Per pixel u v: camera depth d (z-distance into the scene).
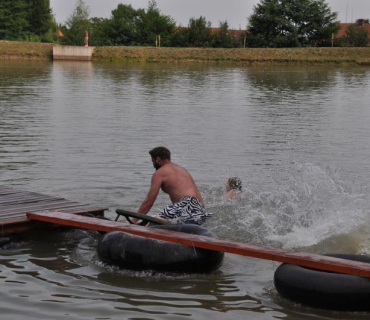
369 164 11.44
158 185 7.57
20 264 6.20
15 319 4.86
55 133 14.28
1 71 36.59
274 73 39.50
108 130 14.95
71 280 5.79
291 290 5.32
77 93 24.41
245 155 12.10
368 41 60.41
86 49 50.53
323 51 52.06
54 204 7.80
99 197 8.77
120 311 5.08
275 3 59.75
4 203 7.78
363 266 5.32
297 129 15.70
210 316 5.03
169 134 14.55
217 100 22.83
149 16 60.66
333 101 23.16
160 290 5.60
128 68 42.19
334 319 5.08
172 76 35.38
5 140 13.20
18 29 59.97
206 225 7.60
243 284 5.80
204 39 58.69
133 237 6.22
